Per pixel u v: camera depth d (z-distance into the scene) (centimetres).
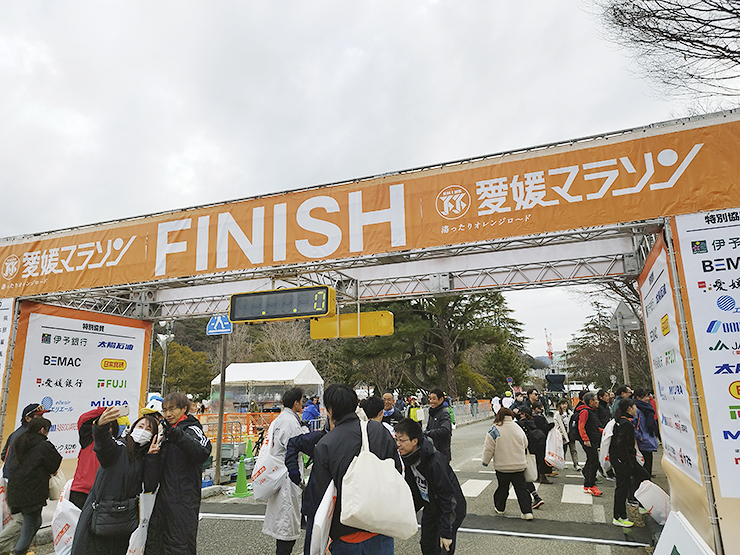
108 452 371
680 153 507
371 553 305
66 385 783
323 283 827
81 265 790
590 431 835
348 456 313
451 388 2933
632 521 643
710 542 410
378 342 2747
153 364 3803
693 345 442
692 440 445
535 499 742
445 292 769
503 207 576
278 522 490
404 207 623
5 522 594
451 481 400
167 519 388
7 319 730
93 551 374
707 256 454
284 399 529
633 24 568
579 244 694
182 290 920
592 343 2727
